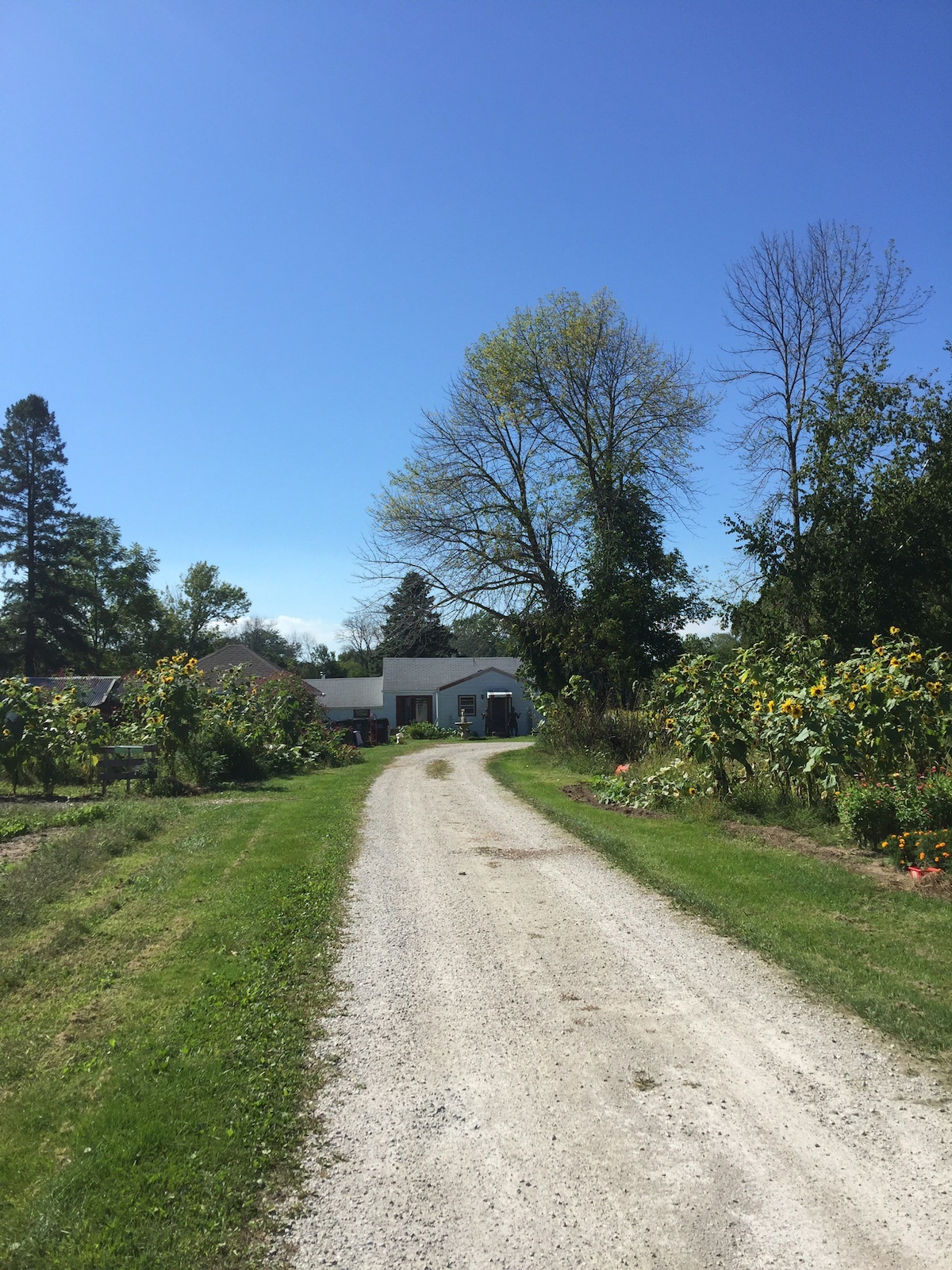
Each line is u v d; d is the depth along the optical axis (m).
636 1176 3.46
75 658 51.16
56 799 14.45
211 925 6.73
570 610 26.31
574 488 27.25
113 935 6.56
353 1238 3.10
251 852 9.40
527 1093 4.15
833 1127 3.79
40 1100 4.08
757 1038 4.68
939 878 7.41
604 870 8.55
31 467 48.12
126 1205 3.28
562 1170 3.51
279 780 17.47
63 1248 3.04
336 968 5.88
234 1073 4.30
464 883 8.16
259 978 5.61
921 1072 4.27
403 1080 4.31
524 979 5.63
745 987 5.41
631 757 17.44
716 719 10.95
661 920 6.84
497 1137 3.77
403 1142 3.74
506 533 26.91
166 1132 3.75
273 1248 3.06
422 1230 3.15
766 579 19.95
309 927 6.69
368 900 7.58
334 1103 4.08
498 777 17.56
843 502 18.27
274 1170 3.54
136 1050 4.57
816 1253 2.97
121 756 15.34
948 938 6.04
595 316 27.12
